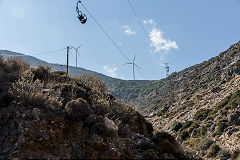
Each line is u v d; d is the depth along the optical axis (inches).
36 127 277.3
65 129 289.6
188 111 1804.9
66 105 320.8
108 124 315.3
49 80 437.4
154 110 2829.7
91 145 272.2
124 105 437.4
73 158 256.2
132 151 293.6
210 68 3139.8
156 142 346.9
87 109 325.7
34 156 249.4
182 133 1352.1
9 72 450.3
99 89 478.0
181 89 3139.8
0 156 247.0
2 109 309.3
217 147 914.1
